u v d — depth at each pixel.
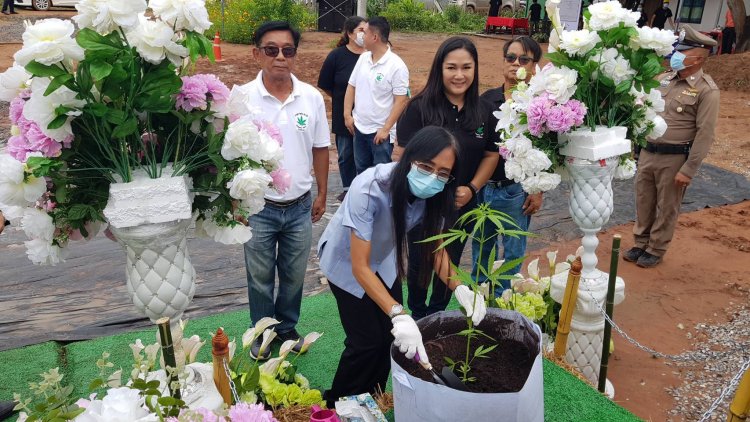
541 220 6.69
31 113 1.92
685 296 5.11
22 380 3.43
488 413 2.02
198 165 2.28
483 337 2.46
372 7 27.30
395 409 2.27
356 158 6.17
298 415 2.73
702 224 6.80
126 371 3.54
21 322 4.16
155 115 2.22
